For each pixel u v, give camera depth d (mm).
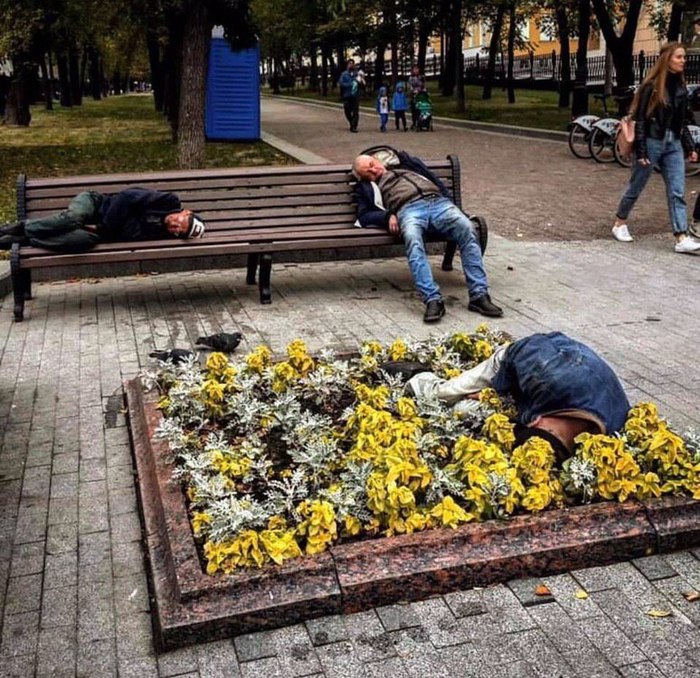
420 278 6684
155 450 3928
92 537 3596
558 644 2852
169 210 7004
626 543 3266
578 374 3734
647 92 8727
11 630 3014
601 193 13023
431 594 3088
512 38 35781
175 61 21219
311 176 7742
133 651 2885
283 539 3084
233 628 2900
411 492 3273
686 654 2797
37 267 6645
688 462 3518
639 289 7438
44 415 4883
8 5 19641
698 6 21312
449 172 7988
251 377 4605
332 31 42938
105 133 25594
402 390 4465
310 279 8016
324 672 2742
